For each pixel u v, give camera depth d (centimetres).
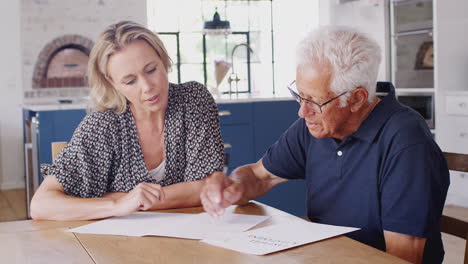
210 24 546
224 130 419
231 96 484
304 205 421
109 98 170
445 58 455
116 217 149
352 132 148
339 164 151
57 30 623
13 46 614
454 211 433
